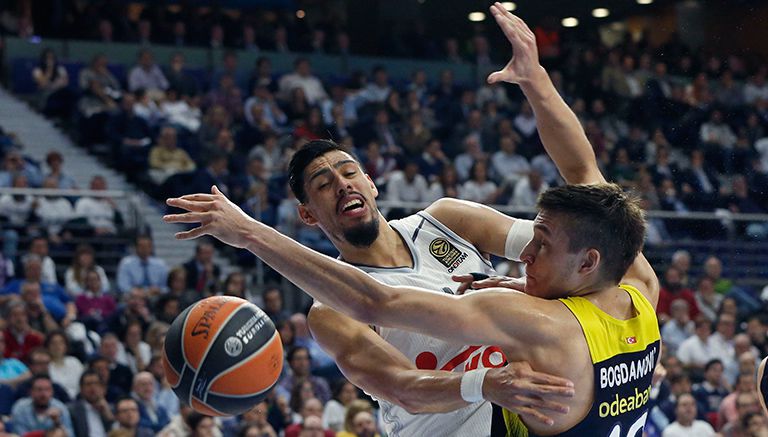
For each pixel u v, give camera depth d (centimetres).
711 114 1661
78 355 858
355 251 359
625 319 282
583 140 346
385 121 1443
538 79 344
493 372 269
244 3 1800
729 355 1017
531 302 270
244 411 314
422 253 363
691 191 1479
